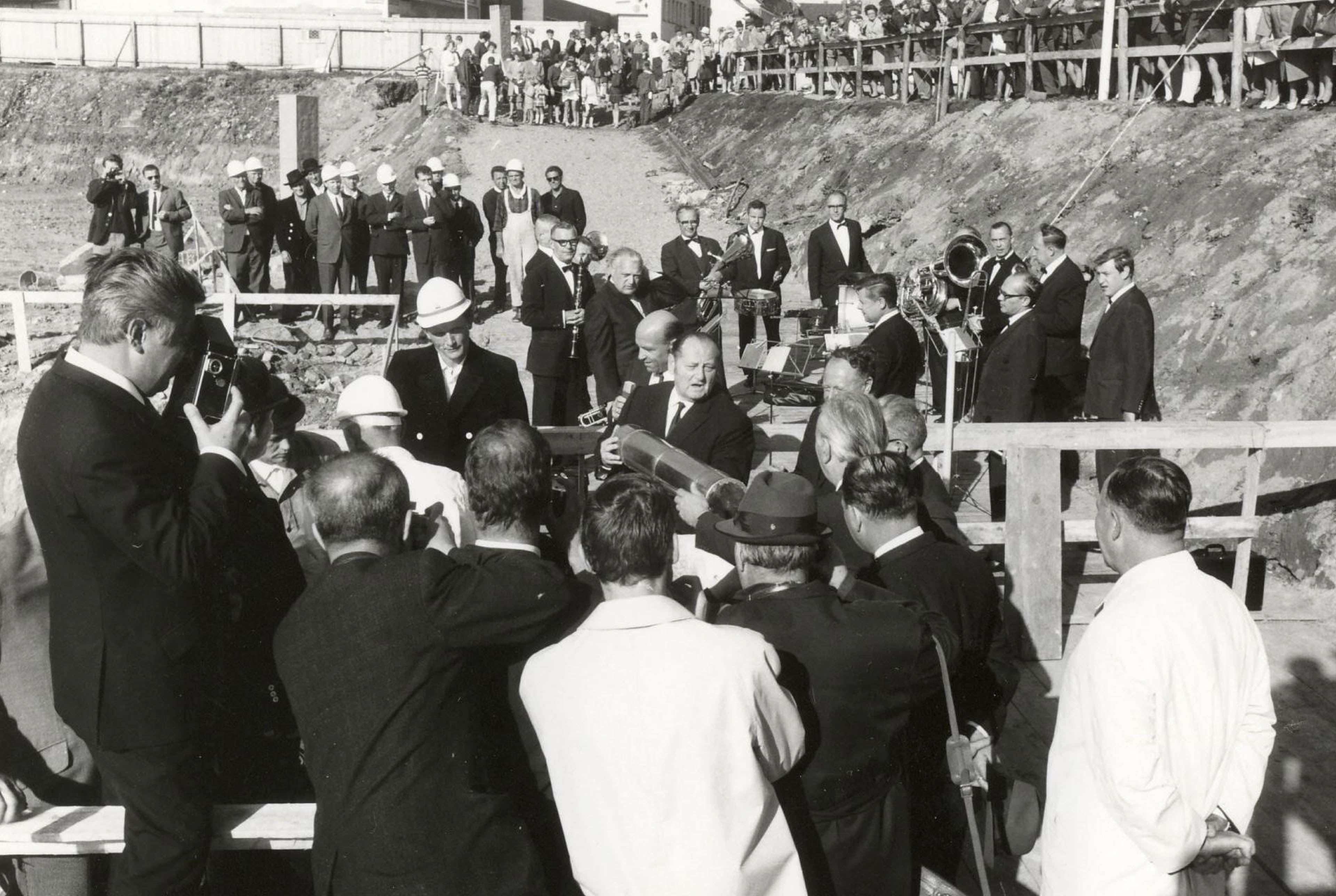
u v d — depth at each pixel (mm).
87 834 3268
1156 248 12539
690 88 34219
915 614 3332
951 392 6797
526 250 16406
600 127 32719
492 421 5902
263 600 3479
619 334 8688
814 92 27578
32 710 3787
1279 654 6508
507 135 30656
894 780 3344
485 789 3002
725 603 3818
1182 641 3008
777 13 44562
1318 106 13164
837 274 12469
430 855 2838
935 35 21094
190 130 37344
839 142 22609
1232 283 10969
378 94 37188
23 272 19344
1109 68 16125
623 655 2793
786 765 2916
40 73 39031
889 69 23250
